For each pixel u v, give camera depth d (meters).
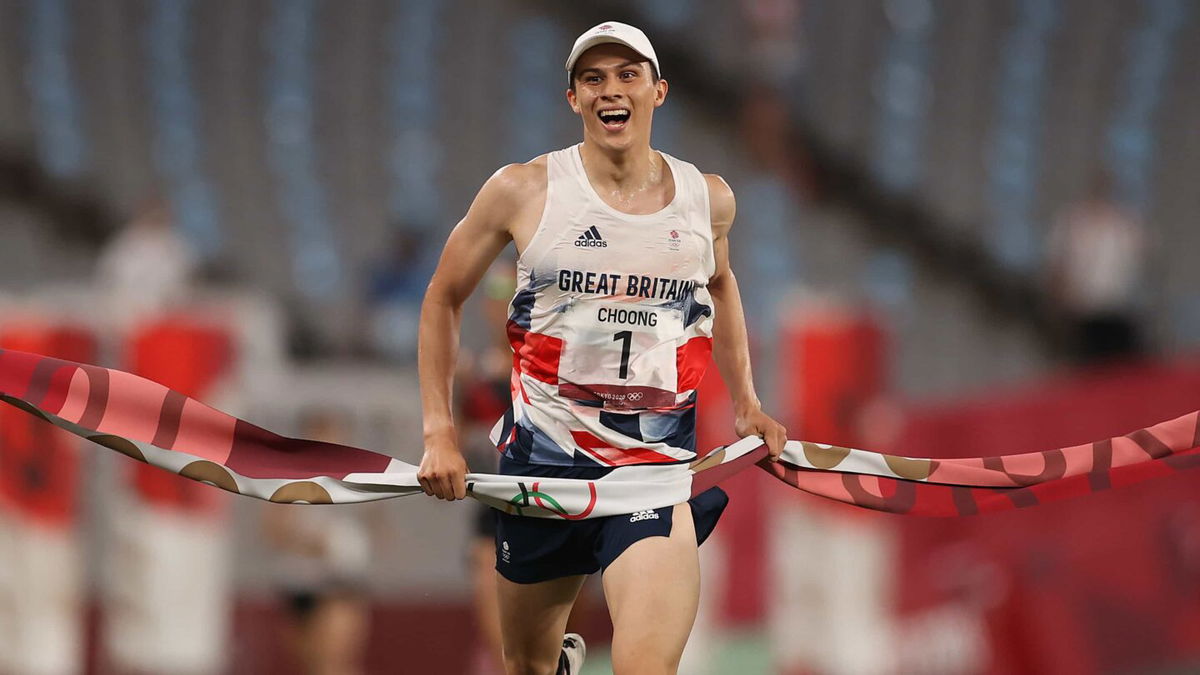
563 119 54.62
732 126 53.25
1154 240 50.53
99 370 13.73
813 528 29.16
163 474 27.70
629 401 13.23
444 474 13.12
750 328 37.59
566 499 13.21
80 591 27.73
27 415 27.38
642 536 13.06
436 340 13.38
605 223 12.82
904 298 48.00
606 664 30.59
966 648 28.19
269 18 56.59
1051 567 28.27
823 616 29.00
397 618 28.83
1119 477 14.88
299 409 27.77
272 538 25.89
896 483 14.86
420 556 28.86
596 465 13.35
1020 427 28.73
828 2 57.66
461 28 56.97
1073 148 53.84
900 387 44.84
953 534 28.44
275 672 28.11
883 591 28.59
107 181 50.59
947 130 54.41
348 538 26.05
